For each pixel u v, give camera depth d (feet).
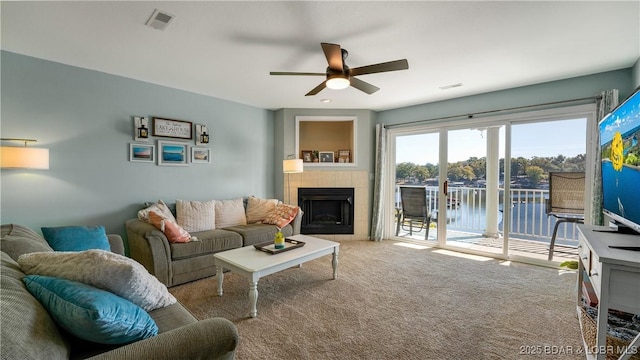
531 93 11.62
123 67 10.06
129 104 11.18
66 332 3.37
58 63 9.54
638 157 4.71
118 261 3.94
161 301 4.74
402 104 15.07
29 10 6.46
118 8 6.41
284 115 16.15
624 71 9.76
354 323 6.97
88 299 3.10
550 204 11.55
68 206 9.84
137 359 2.87
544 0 6.02
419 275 10.32
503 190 12.51
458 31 7.34
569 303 8.04
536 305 7.91
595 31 7.27
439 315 7.37
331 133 18.44
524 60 9.17
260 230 12.03
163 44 8.20
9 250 5.37
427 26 7.11
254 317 7.25
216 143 14.07
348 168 16.34
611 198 6.16
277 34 7.56
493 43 8.00
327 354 5.79
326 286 9.27
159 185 12.10
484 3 6.15
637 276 4.12
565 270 10.86
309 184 16.31
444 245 14.21
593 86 10.30
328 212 16.88
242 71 10.39
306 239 10.55
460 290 8.96
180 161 12.69
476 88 12.17
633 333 5.07
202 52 8.72
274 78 11.16
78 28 7.29
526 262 11.83
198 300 8.27
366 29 7.27
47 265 4.05
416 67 9.81
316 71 10.36
